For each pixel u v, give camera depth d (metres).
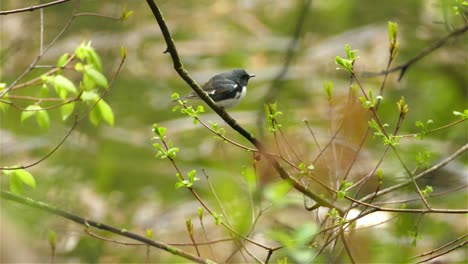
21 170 7.27
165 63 18.06
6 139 14.79
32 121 15.32
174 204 14.91
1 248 7.54
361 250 8.38
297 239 6.27
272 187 6.99
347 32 18.09
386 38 16.77
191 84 6.43
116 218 14.23
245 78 9.87
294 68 17.17
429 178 9.61
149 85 17.56
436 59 15.60
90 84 7.91
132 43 17.00
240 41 18.92
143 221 14.16
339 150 8.10
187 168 15.73
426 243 11.40
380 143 11.36
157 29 17.73
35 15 15.30
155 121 17.34
